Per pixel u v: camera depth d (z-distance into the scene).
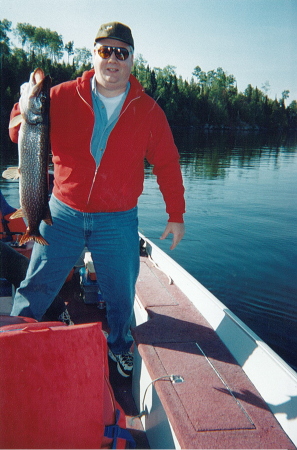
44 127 2.03
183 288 2.80
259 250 7.86
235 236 8.71
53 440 1.34
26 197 2.08
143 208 11.05
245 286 6.18
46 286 2.37
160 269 3.23
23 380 1.33
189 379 1.82
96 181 2.24
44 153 2.06
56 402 1.37
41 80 1.99
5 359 1.33
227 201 12.26
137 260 2.46
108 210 2.29
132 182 2.32
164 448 1.83
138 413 2.30
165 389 1.75
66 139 2.22
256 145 38.00
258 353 1.86
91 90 2.18
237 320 2.14
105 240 2.32
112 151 2.21
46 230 2.32
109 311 2.49
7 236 3.57
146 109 2.24
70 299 3.52
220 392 1.74
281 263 7.15
